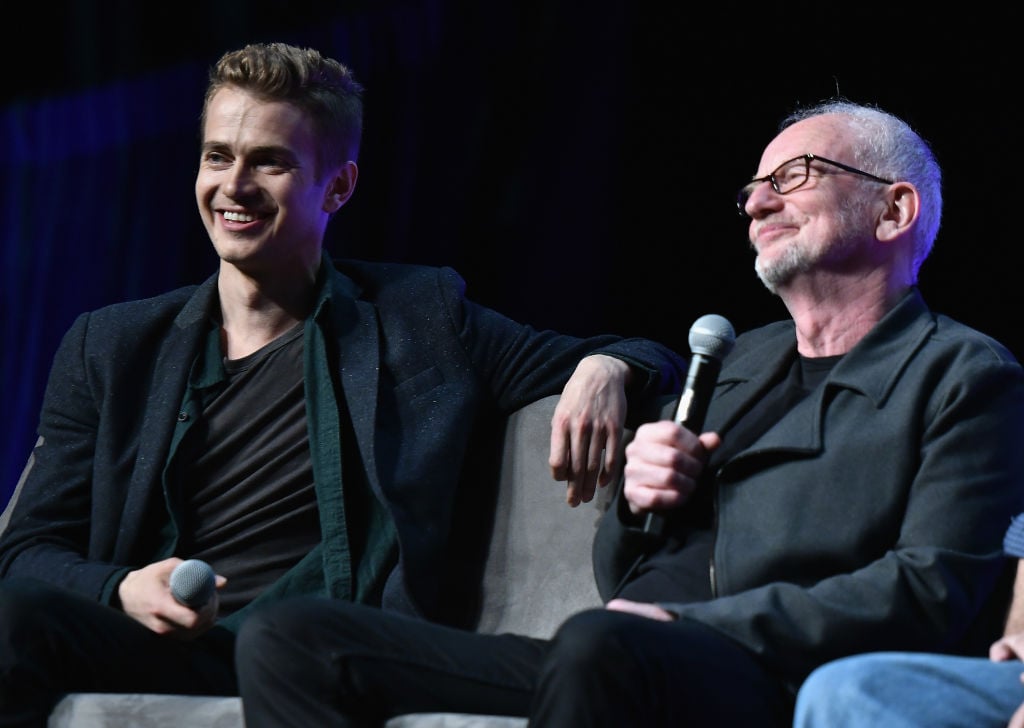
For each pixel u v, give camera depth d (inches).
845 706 238.8
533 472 358.9
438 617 352.2
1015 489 277.7
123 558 350.3
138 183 799.7
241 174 367.6
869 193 320.2
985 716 239.5
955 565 265.6
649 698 241.9
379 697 272.4
